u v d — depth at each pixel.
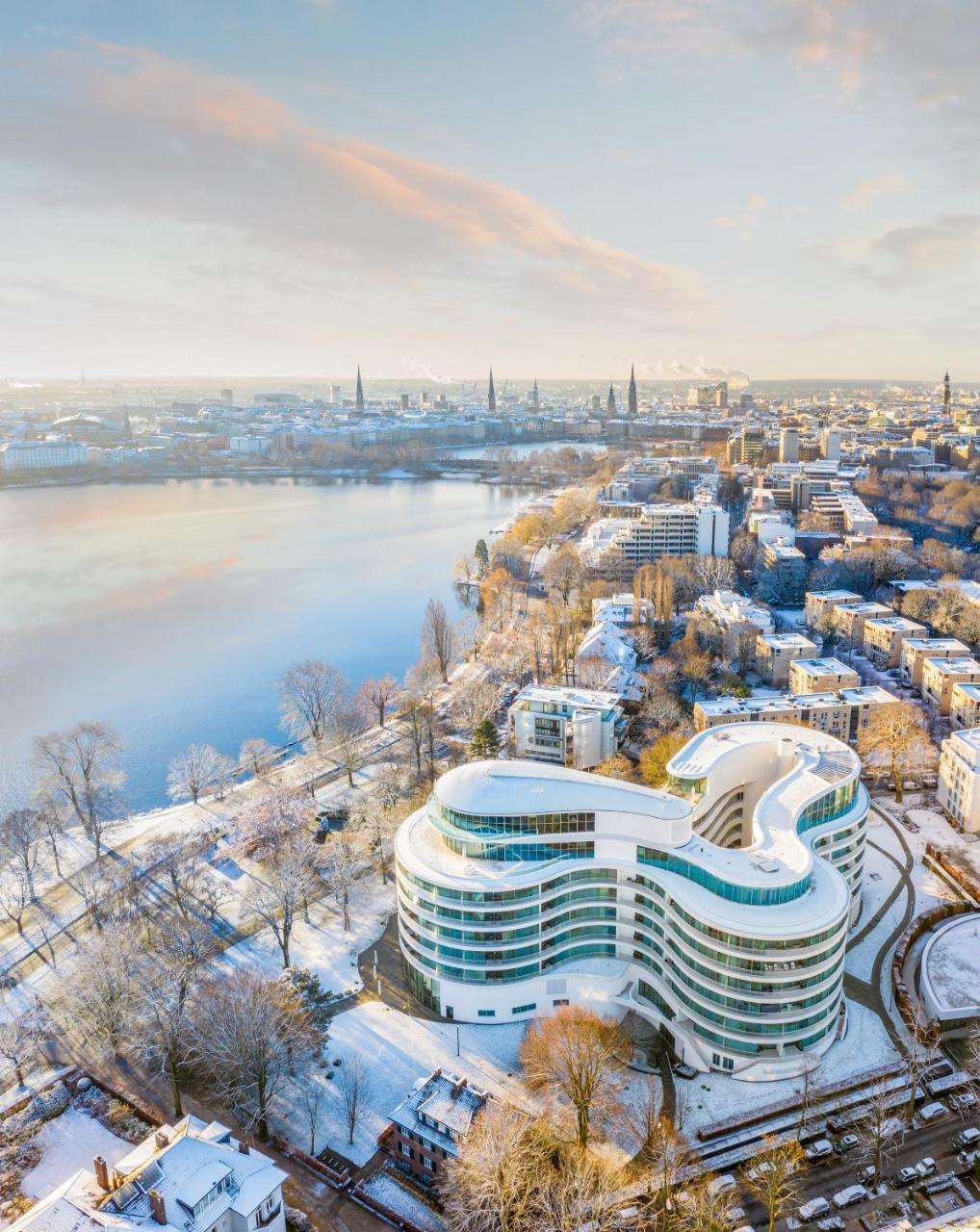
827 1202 150.25
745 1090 173.62
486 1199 142.62
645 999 193.50
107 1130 171.50
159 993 183.88
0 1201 156.00
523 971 193.25
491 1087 175.38
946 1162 157.88
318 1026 184.75
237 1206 134.00
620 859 194.62
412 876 195.12
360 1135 167.25
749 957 170.38
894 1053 182.50
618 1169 155.88
